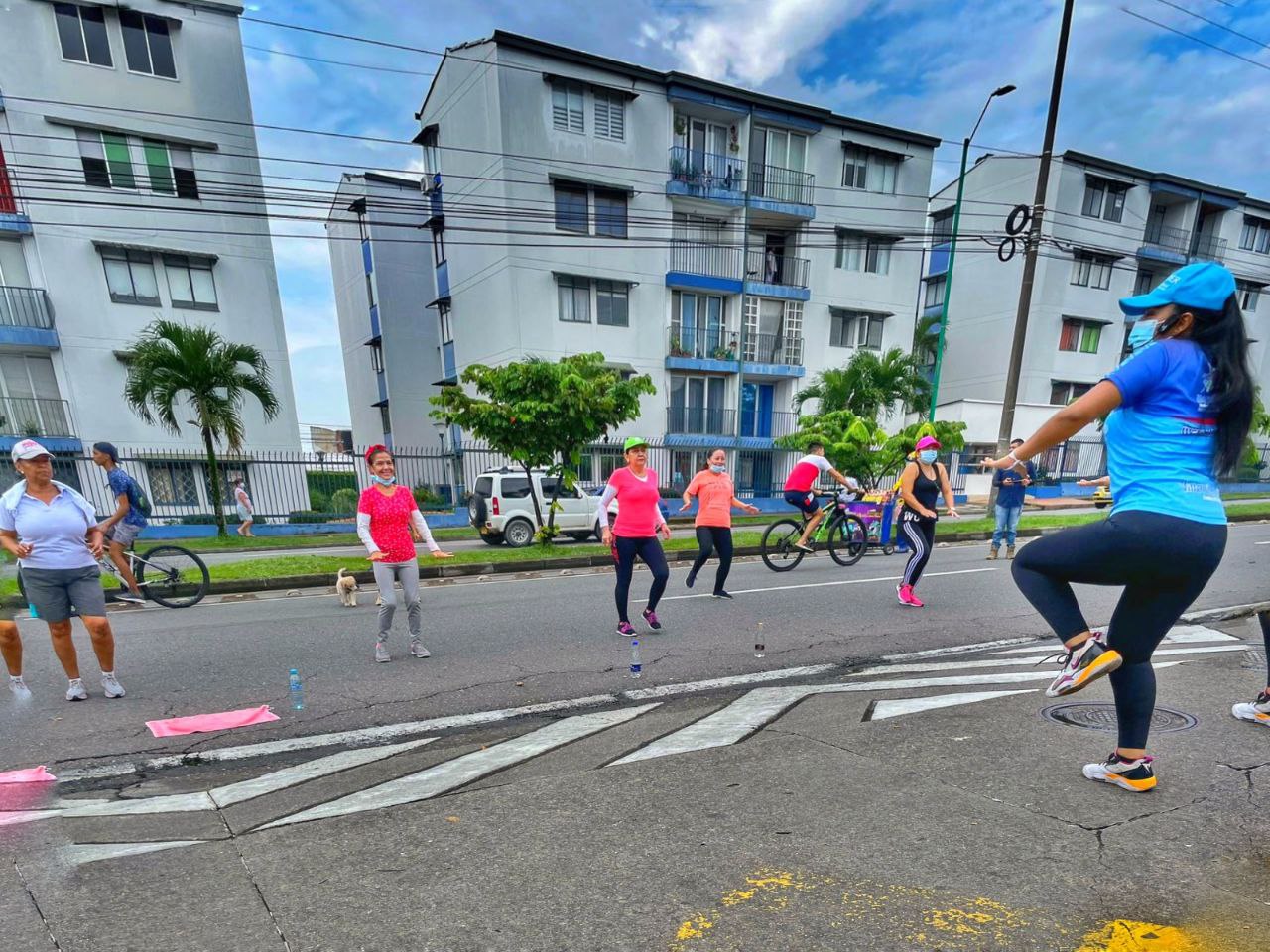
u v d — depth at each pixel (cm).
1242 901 209
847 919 207
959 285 3136
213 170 1911
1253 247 3225
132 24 1786
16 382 1791
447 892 231
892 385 2223
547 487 1515
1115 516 240
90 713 438
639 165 2155
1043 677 462
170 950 205
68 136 1753
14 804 315
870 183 2517
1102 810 267
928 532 717
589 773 325
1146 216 2950
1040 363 2869
